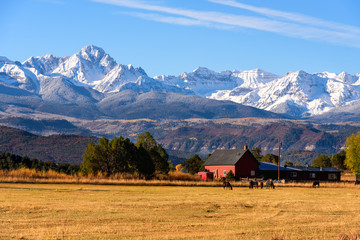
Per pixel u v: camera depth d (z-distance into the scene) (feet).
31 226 137.08
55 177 384.88
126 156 433.07
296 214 175.83
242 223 149.59
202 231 134.21
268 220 157.38
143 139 490.90
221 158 554.87
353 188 388.16
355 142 534.78
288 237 125.80
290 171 543.39
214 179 504.84
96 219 152.25
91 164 431.84
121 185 354.74
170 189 316.60
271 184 359.87
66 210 173.17
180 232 131.85
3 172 383.65
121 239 120.47
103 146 437.17
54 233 126.52
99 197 232.12
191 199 230.89
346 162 544.21
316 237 126.52
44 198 219.61
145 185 364.79
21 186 306.35
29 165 583.17
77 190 281.13
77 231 130.11
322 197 263.49
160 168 467.52
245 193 289.33
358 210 191.93
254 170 531.50
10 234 124.26
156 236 124.77
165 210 180.24
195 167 609.83
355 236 122.93
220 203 210.18
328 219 162.09
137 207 187.83
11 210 170.30
